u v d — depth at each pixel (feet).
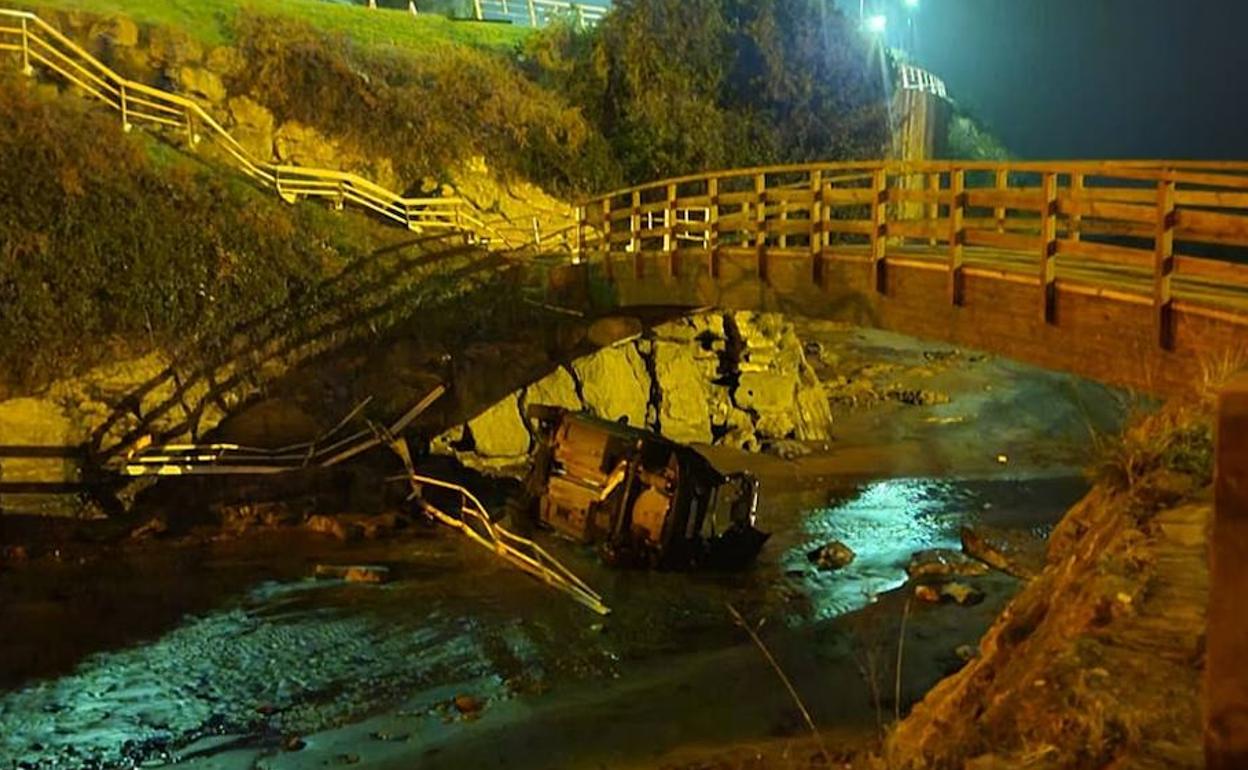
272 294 77.56
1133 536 20.48
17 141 73.05
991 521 74.13
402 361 81.10
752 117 123.44
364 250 83.46
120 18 90.89
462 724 43.45
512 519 69.41
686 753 39.14
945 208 142.00
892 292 53.78
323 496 71.15
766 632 53.62
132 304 71.87
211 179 80.69
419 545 66.59
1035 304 44.16
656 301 76.48
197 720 44.32
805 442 95.14
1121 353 40.16
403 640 52.60
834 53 129.08
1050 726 14.75
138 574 60.44
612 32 118.42
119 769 40.06
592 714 43.96
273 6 109.50
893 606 56.85
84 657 50.31
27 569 60.18
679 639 52.95
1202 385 31.71
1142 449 25.61
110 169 75.61
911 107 144.56
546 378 84.89
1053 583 22.09
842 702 44.21
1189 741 13.62
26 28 83.05
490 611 56.39
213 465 70.64
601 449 65.46
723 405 94.27
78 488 67.00
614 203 112.88
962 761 15.15
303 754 40.96
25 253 69.15
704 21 121.19
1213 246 118.83
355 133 98.94
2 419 65.82
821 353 121.80
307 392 76.74
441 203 92.94
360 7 120.37
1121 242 117.80
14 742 42.19
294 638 52.80
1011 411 106.42
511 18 136.15
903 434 98.78
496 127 108.17
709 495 63.31
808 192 61.52
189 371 72.64
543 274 88.89
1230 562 9.94
